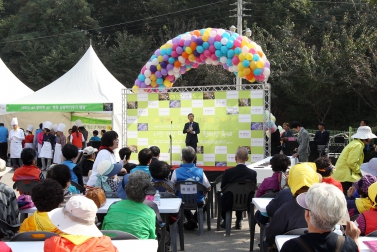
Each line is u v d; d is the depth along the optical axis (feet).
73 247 9.38
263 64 38.32
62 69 112.16
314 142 48.65
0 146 56.54
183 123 41.63
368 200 14.57
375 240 12.02
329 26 95.61
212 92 40.91
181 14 120.26
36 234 11.98
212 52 39.55
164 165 20.89
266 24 110.11
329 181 17.88
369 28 91.50
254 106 40.06
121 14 131.64
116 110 55.21
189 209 23.18
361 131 26.94
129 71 108.27
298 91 91.81
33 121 64.13
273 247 14.14
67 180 17.20
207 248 20.88
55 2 118.93
